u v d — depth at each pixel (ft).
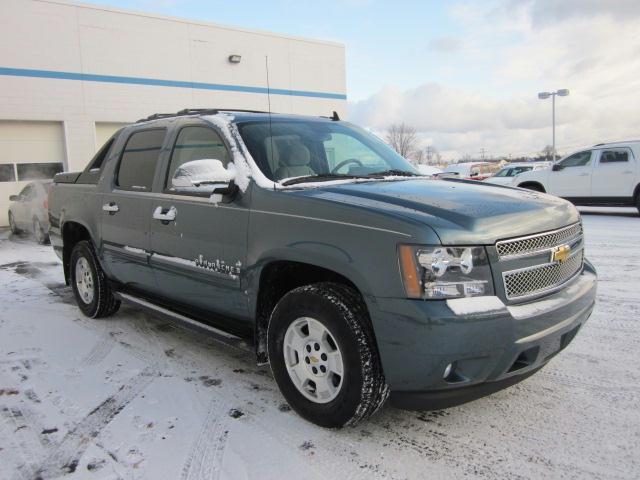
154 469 8.95
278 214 10.46
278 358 10.64
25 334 16.31
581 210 53.93
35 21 51.78
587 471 8.63
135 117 58.54
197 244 12.32
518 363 9.36
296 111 72.18
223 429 10.23
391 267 8.70
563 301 9.70
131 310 18.89
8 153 52.31
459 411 10.81
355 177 12.20
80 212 17.35
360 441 9.73
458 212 9.25
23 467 9.10
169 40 60.39
